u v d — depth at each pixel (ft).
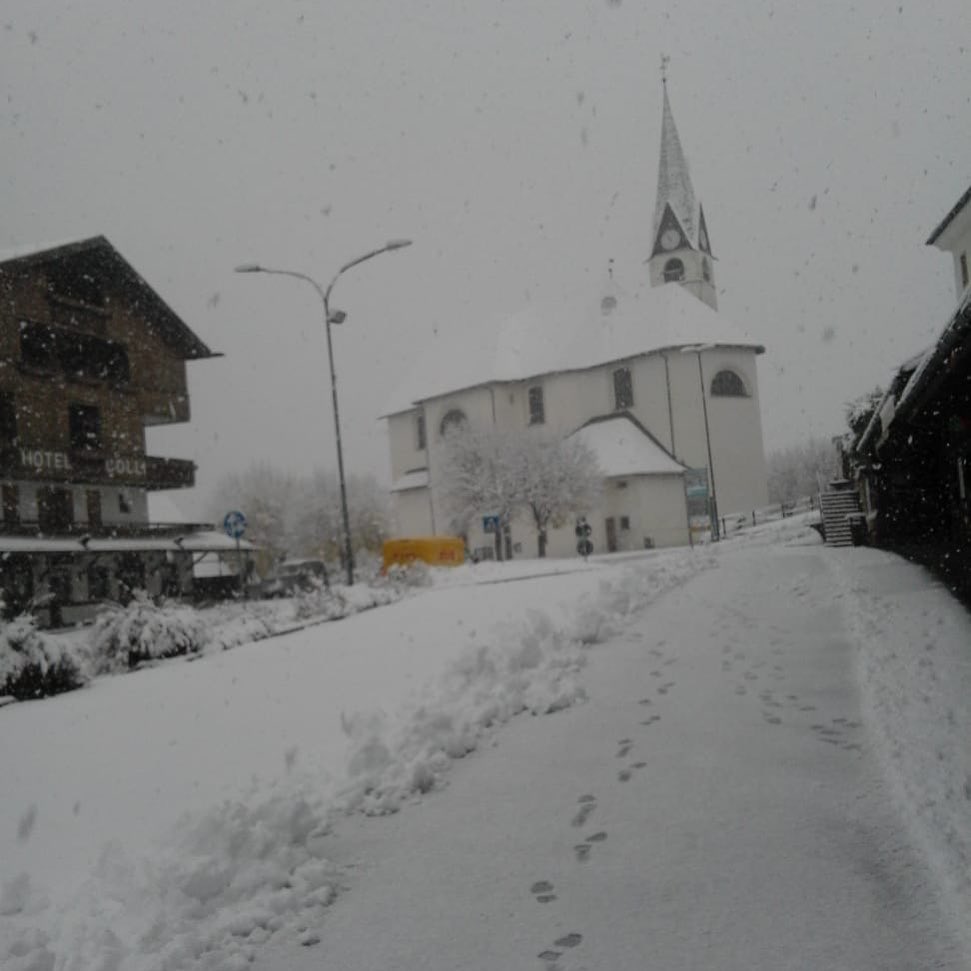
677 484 199.41
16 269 111.65
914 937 12.05
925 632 31.65
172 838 17.56
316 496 267.80
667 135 241.35
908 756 18.65
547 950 12.73
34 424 112.98
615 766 20.47
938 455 63.62
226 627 58.08
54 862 17.98
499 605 58.03
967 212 82.74
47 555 106.83
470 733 23.77
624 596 45.19
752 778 18.70
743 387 209.56
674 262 240.94
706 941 12.48
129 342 130.31
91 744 28.53
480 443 200.85
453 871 15.69
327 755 23.35
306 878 15.61
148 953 13.44
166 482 136.05
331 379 97.50
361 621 58.44
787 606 42.19
